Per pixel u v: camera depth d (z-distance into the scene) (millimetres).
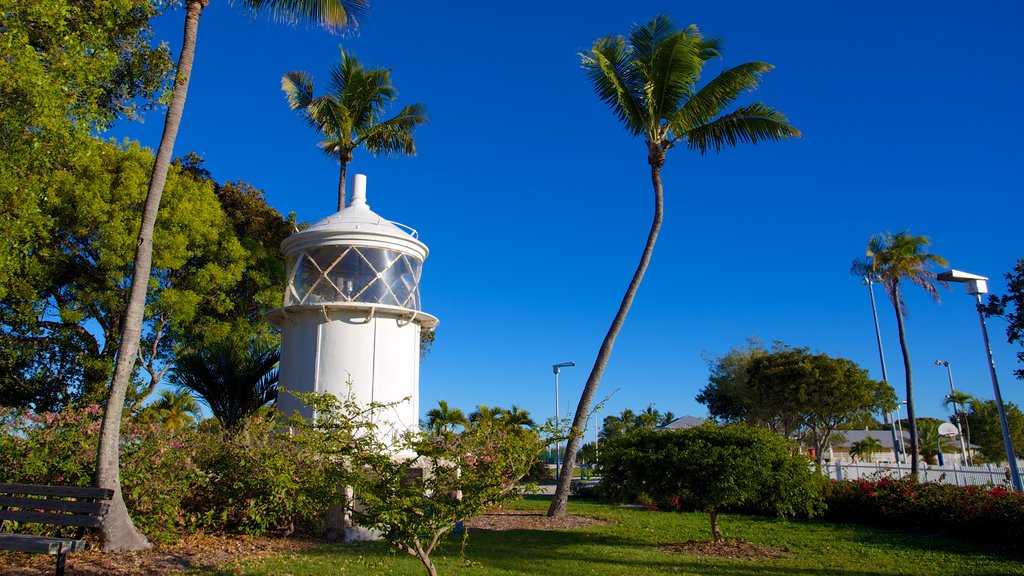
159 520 10039
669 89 17156
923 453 62938
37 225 12188
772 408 34344
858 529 14492
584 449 12875
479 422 6711
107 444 9328
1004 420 16812
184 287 21047
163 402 28344
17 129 9305
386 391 14070
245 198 25062
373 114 23844
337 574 8219
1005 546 11695
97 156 18578
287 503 10680
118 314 19734
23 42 8938
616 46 17641
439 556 9891
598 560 10039
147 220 9969
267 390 20234
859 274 36656
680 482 11203
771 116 17156
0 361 18766
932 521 13820
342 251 14594
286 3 12195
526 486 6922
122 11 10555
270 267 23297
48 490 7551
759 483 11047
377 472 6348
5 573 7652
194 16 10844
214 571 8266
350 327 14141
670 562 9961
